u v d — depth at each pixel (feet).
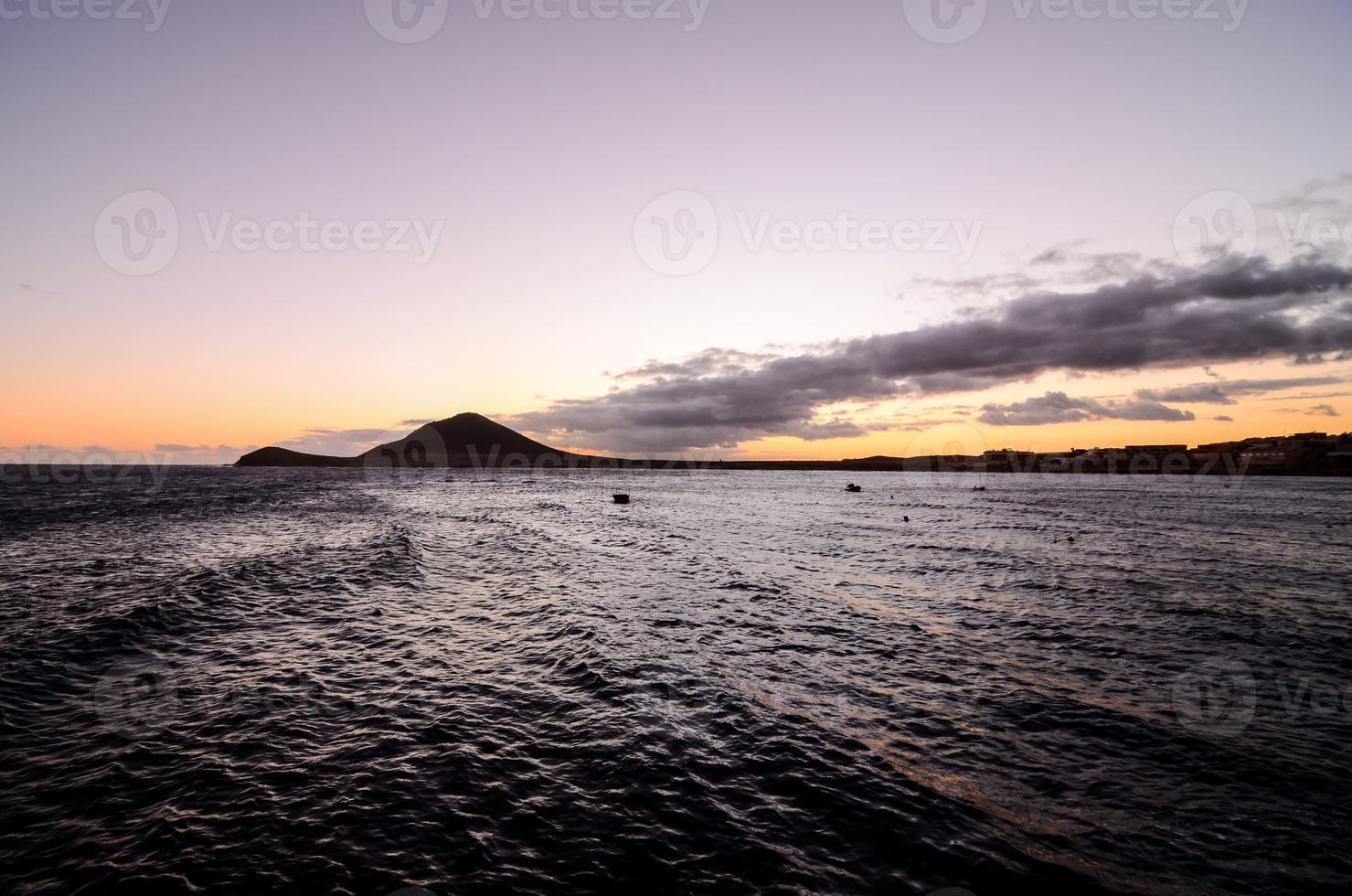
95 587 57.67
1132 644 46.96
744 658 42.50
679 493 297.53
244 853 20.22
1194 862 21.52
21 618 46.39
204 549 84.23
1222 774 27.55
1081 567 80.53
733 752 28.55
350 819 22.33
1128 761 28.73
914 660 42.88
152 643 42.06
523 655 41.93
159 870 19.22
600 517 152.87
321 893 18.43
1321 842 22.80
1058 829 23.18
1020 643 47.14
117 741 28.09
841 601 60.80
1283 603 59.93
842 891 19.30
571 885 19.22
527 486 360.89
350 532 107.86
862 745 29.68
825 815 23.56
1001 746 29.99
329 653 41.42
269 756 26.94
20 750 26.99
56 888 18.37
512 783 25.27
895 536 115.24
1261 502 218.79
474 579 69.21
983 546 100.83
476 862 20.17
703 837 21.90
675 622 51.52
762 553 92.58
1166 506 199.72
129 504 169.07
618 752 28.07
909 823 23.17
